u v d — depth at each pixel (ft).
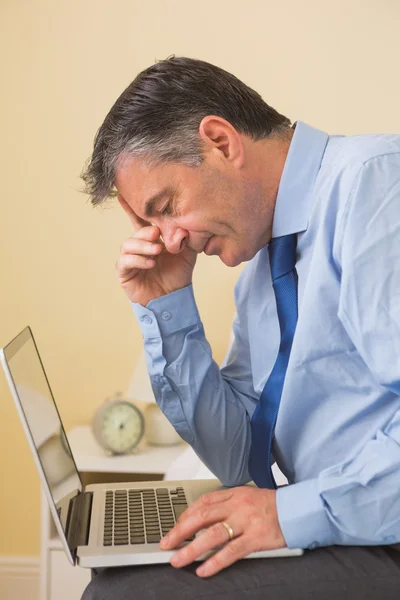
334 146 4.09
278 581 3.34
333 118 8.47
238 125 4.07
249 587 3.32
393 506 3.44
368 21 8.32
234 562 3.47
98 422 7.81
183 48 8.63
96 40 8.71
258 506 3.53
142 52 8.68
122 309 8.93
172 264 4.62
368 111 8.42
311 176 4.08
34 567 9.15
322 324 3.89
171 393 4.65
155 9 8.62
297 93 8.50
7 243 9.01
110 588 3.37
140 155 3.91
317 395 4.00
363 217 3.60
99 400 9.03
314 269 3.91
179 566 3.40
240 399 4.91
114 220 8.86
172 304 4.58
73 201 8.88
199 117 3.95
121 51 8.70
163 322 4.58
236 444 4.75
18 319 9.07
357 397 3.92
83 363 9.03
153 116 3.91
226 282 8.75
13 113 8.86
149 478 7.85
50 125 8.84
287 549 3.48
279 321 4.22
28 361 4.42
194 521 3.51
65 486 4.17
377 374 3.54
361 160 3.73
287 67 8.48
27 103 8.84
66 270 8.96
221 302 8.79
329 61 8.41
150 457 7.74
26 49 8.79
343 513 3.45
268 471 4.22
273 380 4.21
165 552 3.46
